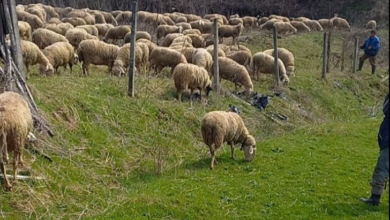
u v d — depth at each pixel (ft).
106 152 31.99
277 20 105.40
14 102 24.71
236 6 143.54
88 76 44.32
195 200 26.07
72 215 24.40
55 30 62.39
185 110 41.04
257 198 27.09
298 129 45.93
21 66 33.30
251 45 86.99
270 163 33.47
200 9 135.64
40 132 30.19
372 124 49.39
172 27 79.25
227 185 28.71
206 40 73.10
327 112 58.08
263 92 53.88
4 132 23.00
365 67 80.89
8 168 26.32
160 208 24.82
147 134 35.99
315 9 149.59
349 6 145.69
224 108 44.88
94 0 122.52
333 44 96.99
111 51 46.75
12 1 32.63
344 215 25.52
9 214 23.26
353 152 37.45
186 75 41.75
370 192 28.66
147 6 125.29
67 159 29.45
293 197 27.43
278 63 57.72
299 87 59.77
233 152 33.68
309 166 33.17
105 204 25.85
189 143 37.01
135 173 30.55
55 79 39.78
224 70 50.57
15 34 32.81
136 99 39.78
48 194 25.64
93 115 35.12
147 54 48.14
